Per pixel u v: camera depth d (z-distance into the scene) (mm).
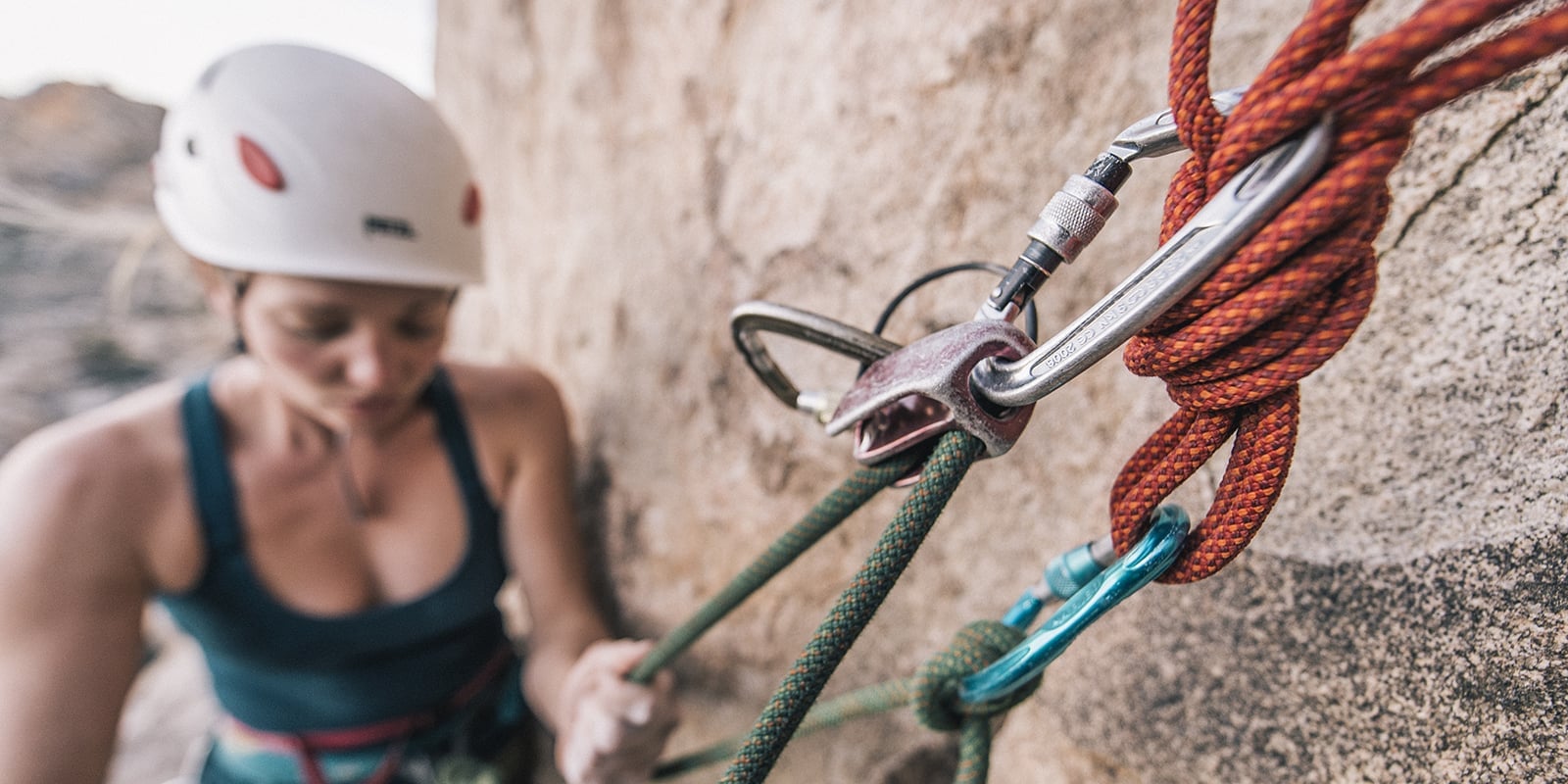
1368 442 583
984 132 780
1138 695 744
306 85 945
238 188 925
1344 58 256
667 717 1020
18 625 972
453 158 1074
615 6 1118
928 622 1021
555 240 1413
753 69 943
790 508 1062
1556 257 488
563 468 1360
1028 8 727
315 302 936
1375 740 579
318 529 1159
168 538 1082
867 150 859
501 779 1294
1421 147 543
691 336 1105
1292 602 625
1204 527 402
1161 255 314
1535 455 500
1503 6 232
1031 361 360
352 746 1240
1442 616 542
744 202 993
